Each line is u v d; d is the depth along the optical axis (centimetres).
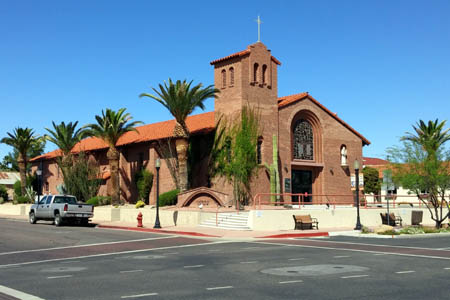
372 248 1806
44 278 1132
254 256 1548
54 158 5488
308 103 4025
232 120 3541
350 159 4306
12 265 1385
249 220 2633
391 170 3100
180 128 3497
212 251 1714
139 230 2733
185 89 3422
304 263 1364
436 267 1283
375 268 1261
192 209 3134
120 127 4050
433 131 4622
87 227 2978
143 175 4041
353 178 2978
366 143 4522
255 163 3472
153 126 4700
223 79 3672
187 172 3559
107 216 3594
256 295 912
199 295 916
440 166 3011
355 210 3086
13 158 9838
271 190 3550
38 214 3250
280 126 3766
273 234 2366
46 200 3209
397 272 1191
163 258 1512
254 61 3606
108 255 1609
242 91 3503
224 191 3531
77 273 1208
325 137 4119
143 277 1134
